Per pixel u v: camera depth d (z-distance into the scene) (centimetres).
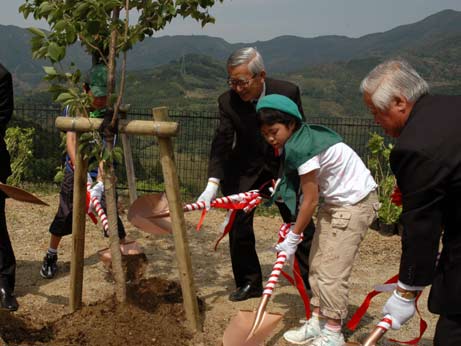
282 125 310
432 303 232
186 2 327
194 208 364
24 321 382
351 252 332
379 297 461
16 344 344
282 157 338
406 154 212
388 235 660
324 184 333
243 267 434
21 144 872
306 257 422
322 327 363
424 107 220
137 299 388
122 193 870
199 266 531
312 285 358
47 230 627
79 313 368
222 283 484
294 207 327
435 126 211
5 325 361
